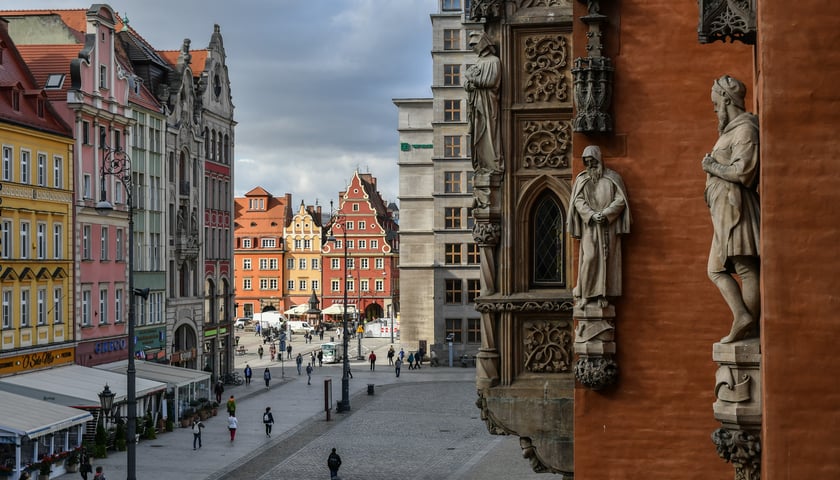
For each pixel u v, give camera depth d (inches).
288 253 6525.6
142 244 2620.6
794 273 337.4
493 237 732.0
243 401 2760.8
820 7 334.6
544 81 726.5
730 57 584.7
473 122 733.3
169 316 2760.8
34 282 2074.3
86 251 2309.3
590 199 590.6
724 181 376.2
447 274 3688.5
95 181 2342.5
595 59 590.2
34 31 2427.4
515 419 730.8
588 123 588.4
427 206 3941.9
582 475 599.8
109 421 1980.8
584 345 592.4
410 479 1635.1
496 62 725.9
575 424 601.3
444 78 3666.3
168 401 2241.6
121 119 2460.6
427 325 3961.6
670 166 588.7
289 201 6633.9
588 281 590.6
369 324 5536.4
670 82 590.9
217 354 3125.0
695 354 584.4
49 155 2158.0
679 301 585.6
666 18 591.8
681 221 586.2
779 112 337.1
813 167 335.9
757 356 380.2
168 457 1855.3
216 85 3208.7
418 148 3939.5
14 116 2042.3
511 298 727.7
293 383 3230.8
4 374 1941.4
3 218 1985.7
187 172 2923.2
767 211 339.0
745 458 383.6
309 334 5265.8
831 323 335.3
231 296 3277.6
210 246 3122.5
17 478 1535.4
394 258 6481.3
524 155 730.2
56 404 1753.2
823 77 335.0
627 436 594.6
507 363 733.9
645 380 591.5
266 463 1803.6
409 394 2891.2
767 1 337.4
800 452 337.7
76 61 2273.6
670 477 589.6
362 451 1923.0
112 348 2397.9
